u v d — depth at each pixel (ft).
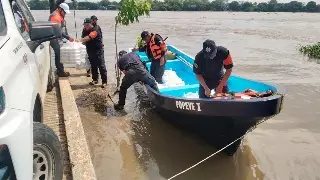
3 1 11.88
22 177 8.66
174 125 23.75
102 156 19.81
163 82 28.63
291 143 21.88
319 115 26.94
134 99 30.19
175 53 35.63
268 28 108.68
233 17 173.99
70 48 30.89
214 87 21.40
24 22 13.91
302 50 60.64
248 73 42.37
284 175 18.08
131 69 25.18
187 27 106.73
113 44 63.87
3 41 10.02
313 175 18.07
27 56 11.34
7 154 8.39
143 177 17.75
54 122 20.71
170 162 19.44
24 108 9.22
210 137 20.54
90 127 23.71
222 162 19.54
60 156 11.51
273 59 52.31
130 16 30.73
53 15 29.55
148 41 27.86
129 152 20.42
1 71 8.76
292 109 28.32
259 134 23.26
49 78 26.30
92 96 29.76
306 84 36.96
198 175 18.17
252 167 18.94
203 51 20.11
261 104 16.81
